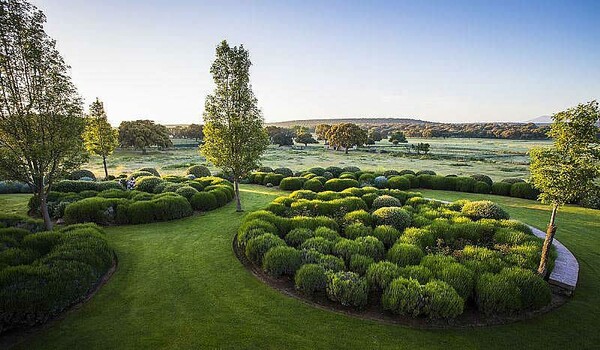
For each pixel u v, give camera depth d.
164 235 11.57
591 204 17.70
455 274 7.24
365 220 11.54
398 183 22.77
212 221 13.53
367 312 6.77
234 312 6.65
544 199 7.80
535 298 6.86
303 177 24.47
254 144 14.90
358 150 79.62
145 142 61.19
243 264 9.13
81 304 6.82
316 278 7.25
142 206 13.09
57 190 16.50
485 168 43.72
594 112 6.83
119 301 6.98
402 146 93.88
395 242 9.58
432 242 9.80
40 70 9.35
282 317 6.51
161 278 8.13
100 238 9.08
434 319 6.50
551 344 5.89
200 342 5.65
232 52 14.09
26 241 8.27
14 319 5.68
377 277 7.33
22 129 9.24
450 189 23.77
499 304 6.61
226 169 15.30
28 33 8.97
